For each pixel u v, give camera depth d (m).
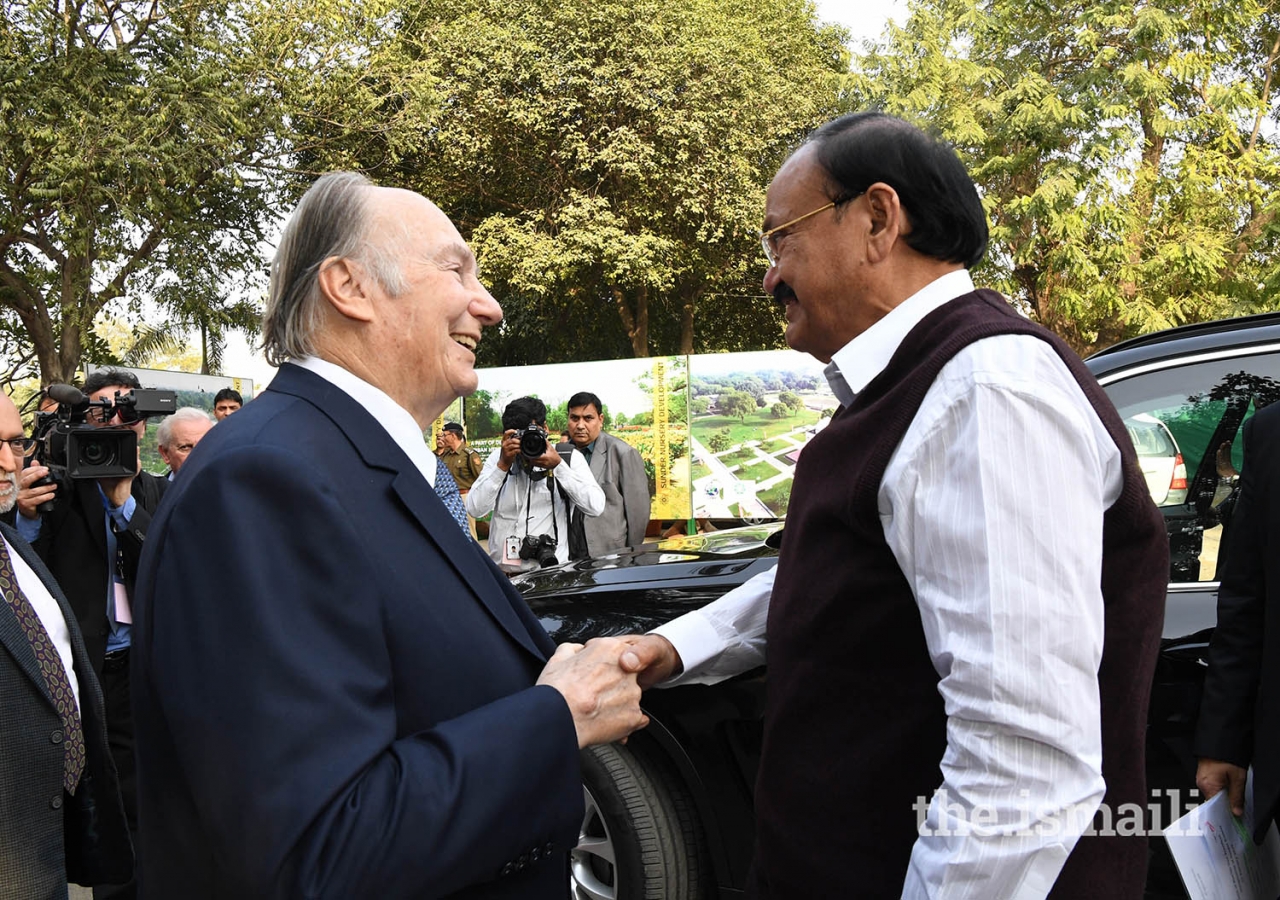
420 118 16.69
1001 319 1.16
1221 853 1.61
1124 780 1.12
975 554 1.03
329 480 1.07
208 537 1.00
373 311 1.22
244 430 1.09
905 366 1.20
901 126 1.28
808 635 1.23
